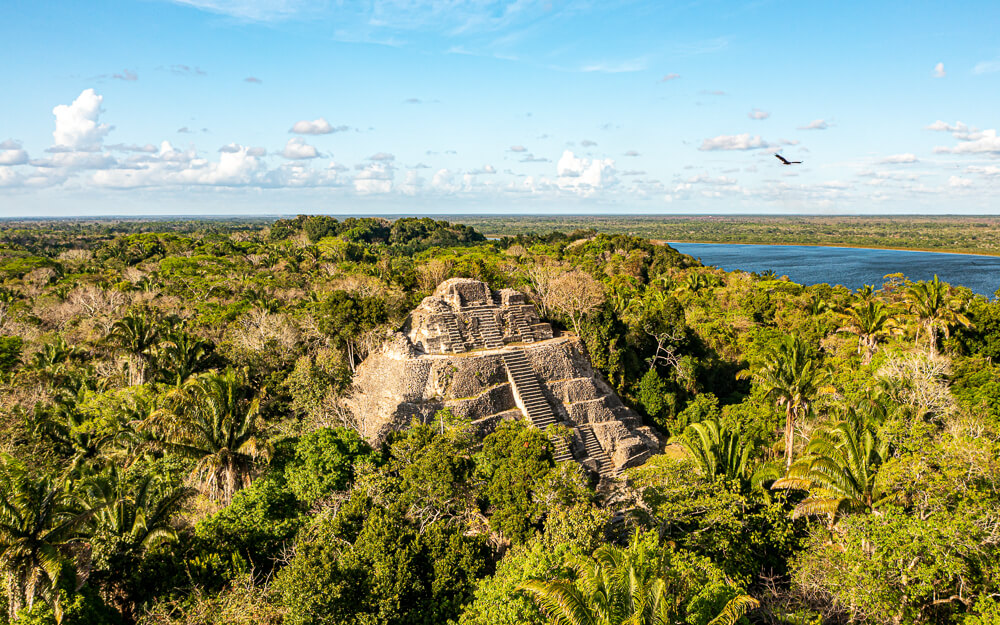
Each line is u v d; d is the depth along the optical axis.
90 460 40.97
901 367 42.28
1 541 23.81
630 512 29.89
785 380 34.56
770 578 26.88
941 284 55.91
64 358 56.53
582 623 16.98
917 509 24.42
